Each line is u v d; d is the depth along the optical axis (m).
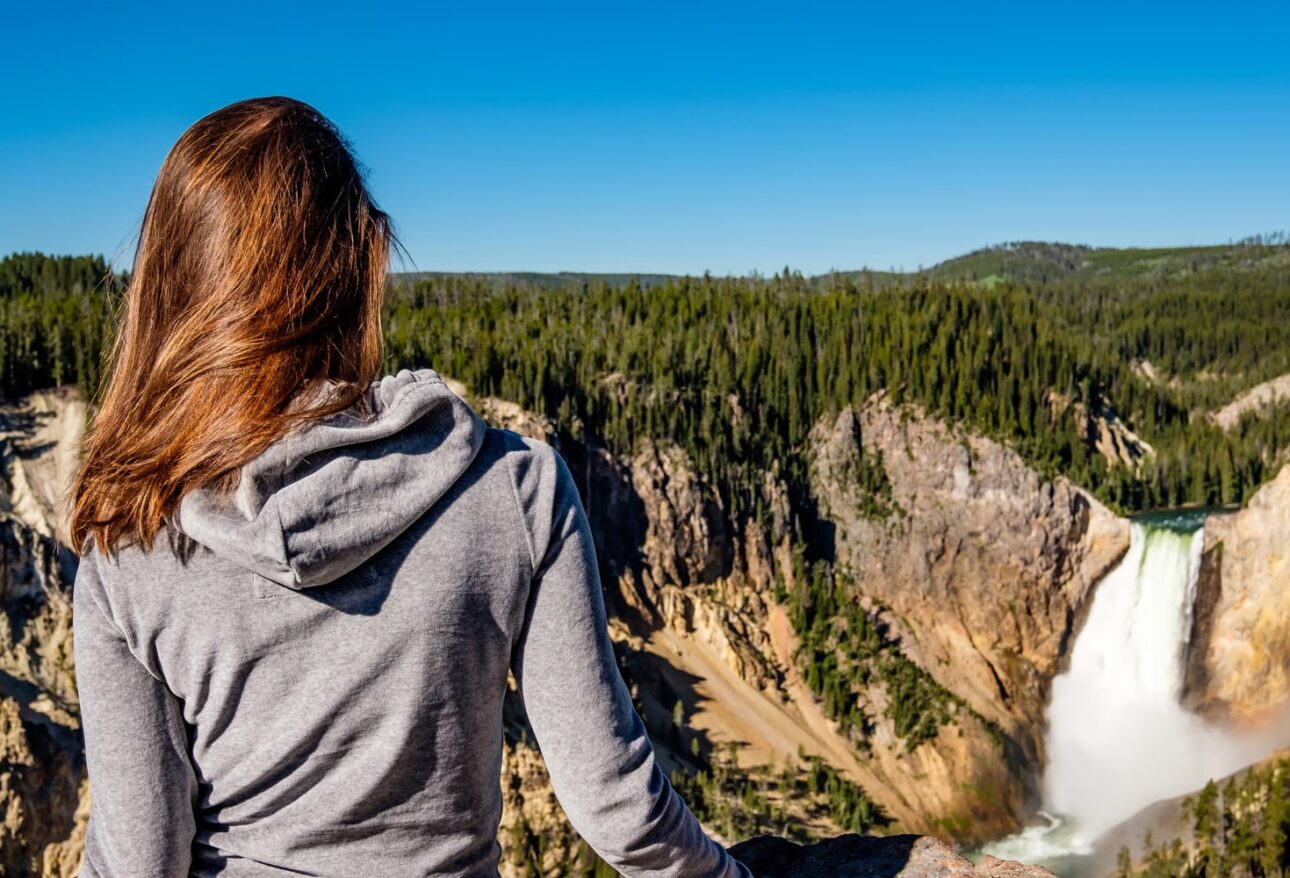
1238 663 116.50
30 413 93.44
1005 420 139.00
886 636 128.75
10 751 61.12
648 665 114.25
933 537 134.00
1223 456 147.50
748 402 138.62
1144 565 126.00
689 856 2.36
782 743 110.62
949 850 4.07
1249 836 74.19
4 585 75.44
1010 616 131.88
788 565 130.88
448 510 2.11
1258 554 115.75
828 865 4.07
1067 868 101.00
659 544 123.19
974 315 157.38
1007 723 121.88
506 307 158.62
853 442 139.75
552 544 2.21
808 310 160.88
